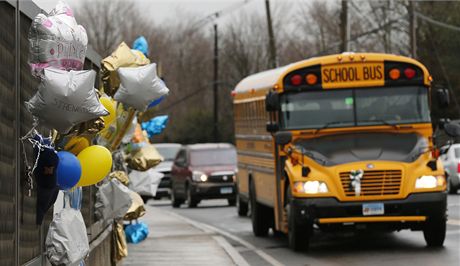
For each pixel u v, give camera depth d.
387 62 32.25
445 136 31.41
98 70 24.12
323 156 30.81
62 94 11.76
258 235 40.00
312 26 148.75
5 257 11.86
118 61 17.70
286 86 32.09
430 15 116.94
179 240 36.47
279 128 31.97
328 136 31.55
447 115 109.38
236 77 152.12
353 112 31.83
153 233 40.22
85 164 14.17
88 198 20.62
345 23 92.44
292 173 30.67
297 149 31.23
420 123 31.64
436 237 31.05
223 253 31.38
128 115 19.56
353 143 31.23
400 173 30.06
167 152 81.81
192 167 66.00
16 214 12.50
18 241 12.61
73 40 12.65
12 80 12.38
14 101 12.48
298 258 30.48
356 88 32.06
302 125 31.70
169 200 85.19
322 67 32.16
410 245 32.62
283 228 33.28
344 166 30.17
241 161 43.62
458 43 116.44
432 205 30.09
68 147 14.28
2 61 11.77
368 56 32.19
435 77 116.56
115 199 20.31
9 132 12.14
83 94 11.85
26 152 13.27
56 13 12.95
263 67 151.25
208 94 158.38
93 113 12.04
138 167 26.31
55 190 13.34
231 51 152.25
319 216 30.03
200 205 70.19
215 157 66.81
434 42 117.31
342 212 29.95
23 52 13.23
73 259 13.73
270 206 35.91
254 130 39.28
